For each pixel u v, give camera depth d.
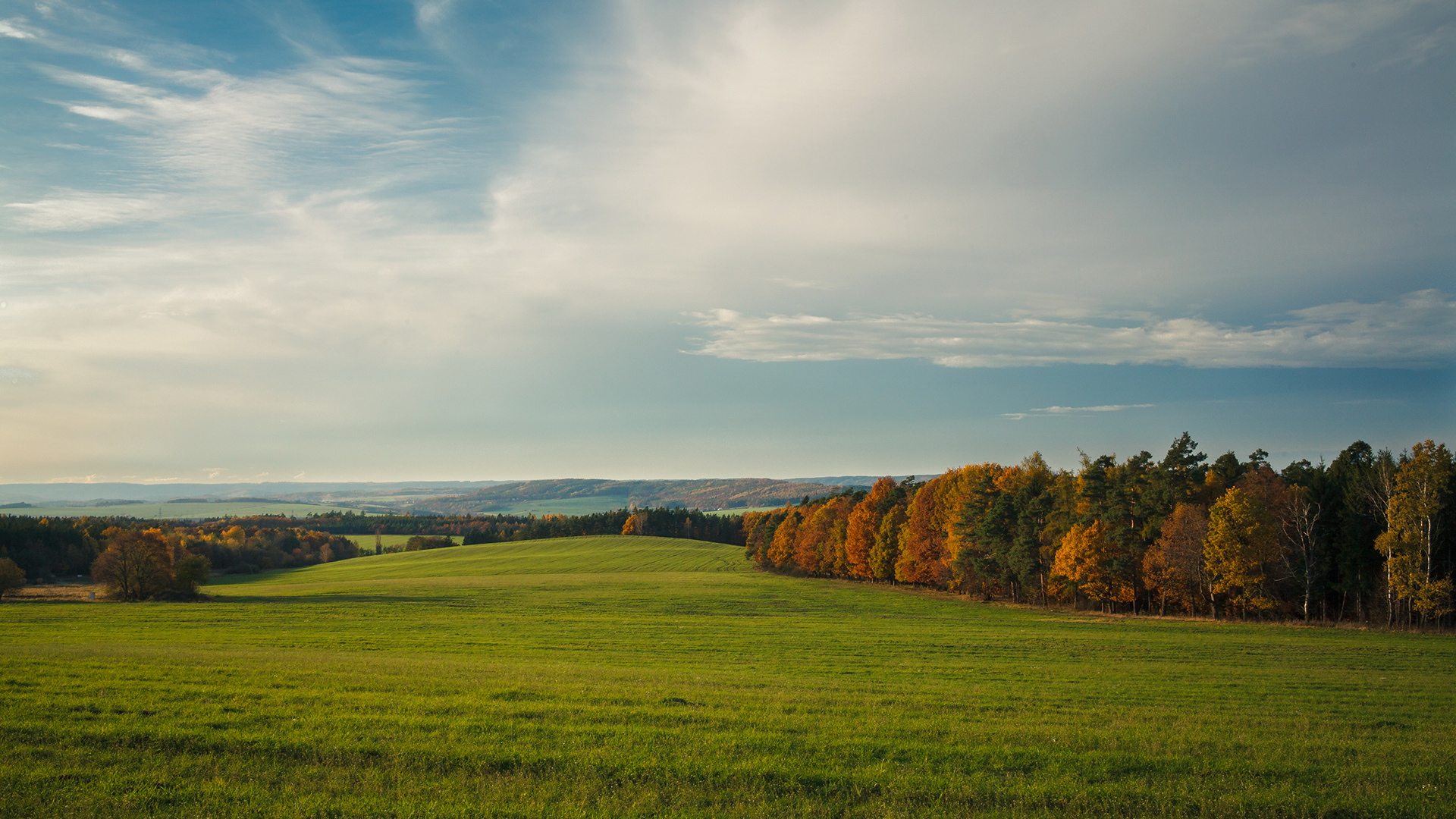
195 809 11.71
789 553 115.19
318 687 19.73
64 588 87.94
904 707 20.66
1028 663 34.06
